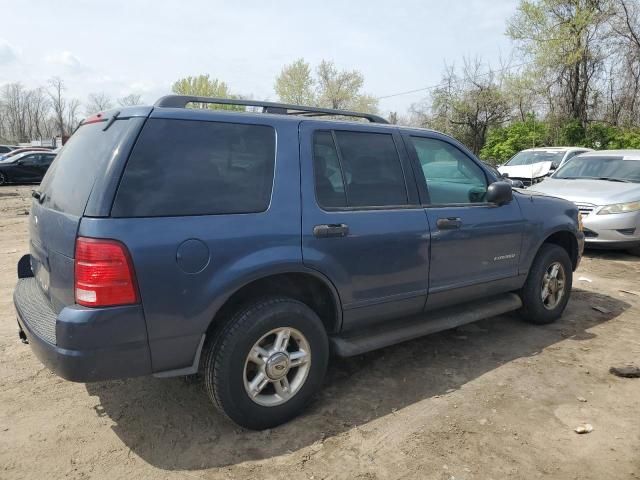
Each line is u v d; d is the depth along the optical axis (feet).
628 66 74.54
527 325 16.46
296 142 10.72
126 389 11.98
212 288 9.16
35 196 11.54
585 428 10.32
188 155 9.32
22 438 9.98
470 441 9.95
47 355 8.62
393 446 9.78
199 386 12.12
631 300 19.33
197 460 9.36
